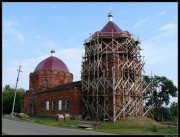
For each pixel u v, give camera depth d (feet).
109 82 165.89
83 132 97.60
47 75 227.40
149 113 180.86
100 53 176.55
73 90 178.70
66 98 183.52
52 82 227.40
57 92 192.34
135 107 168.86
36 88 224.33
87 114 175.01
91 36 184.24
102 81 170.09
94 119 169.48
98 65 173.17
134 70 175.52
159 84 230.07
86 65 184.24
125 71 172.55
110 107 164.35
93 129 118.93
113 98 160.35
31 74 235.81
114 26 187.42
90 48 183.11
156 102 224.53
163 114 227.40
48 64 232.12
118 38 179.63
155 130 115.96
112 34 177.37
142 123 146.92
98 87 170.60
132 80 173.27
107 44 177.47
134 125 140.46
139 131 112.37
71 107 177.68
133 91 171.22
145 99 184.44
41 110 206.80
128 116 164.14
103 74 170.09
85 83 181.98
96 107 171.32
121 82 167.02
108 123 149.18
